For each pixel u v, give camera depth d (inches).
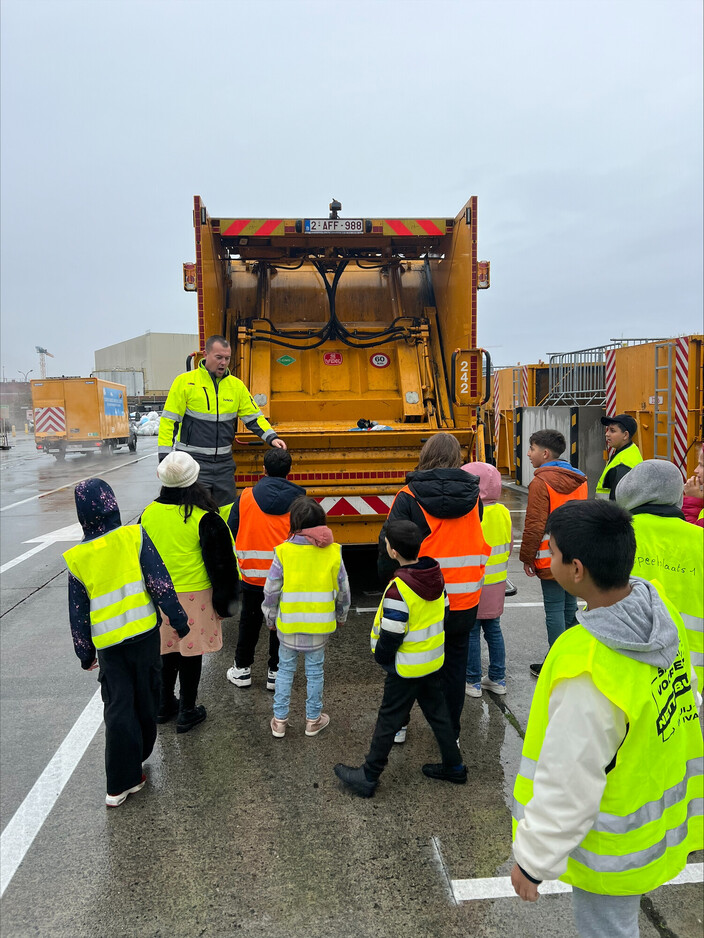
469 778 120.5
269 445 203.5
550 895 91.7
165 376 2586.1
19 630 213.3
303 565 129.7
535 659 176.9
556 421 386.6
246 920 87.8
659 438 336.8
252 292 267.6
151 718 117.5
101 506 108.4
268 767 125.3
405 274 276.1
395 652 109.4
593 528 55.6
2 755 133.6
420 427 232.1
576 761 51.2
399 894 91.8
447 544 117.9
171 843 103.9
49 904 91.7
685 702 59.7
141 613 112.5
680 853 59.1
